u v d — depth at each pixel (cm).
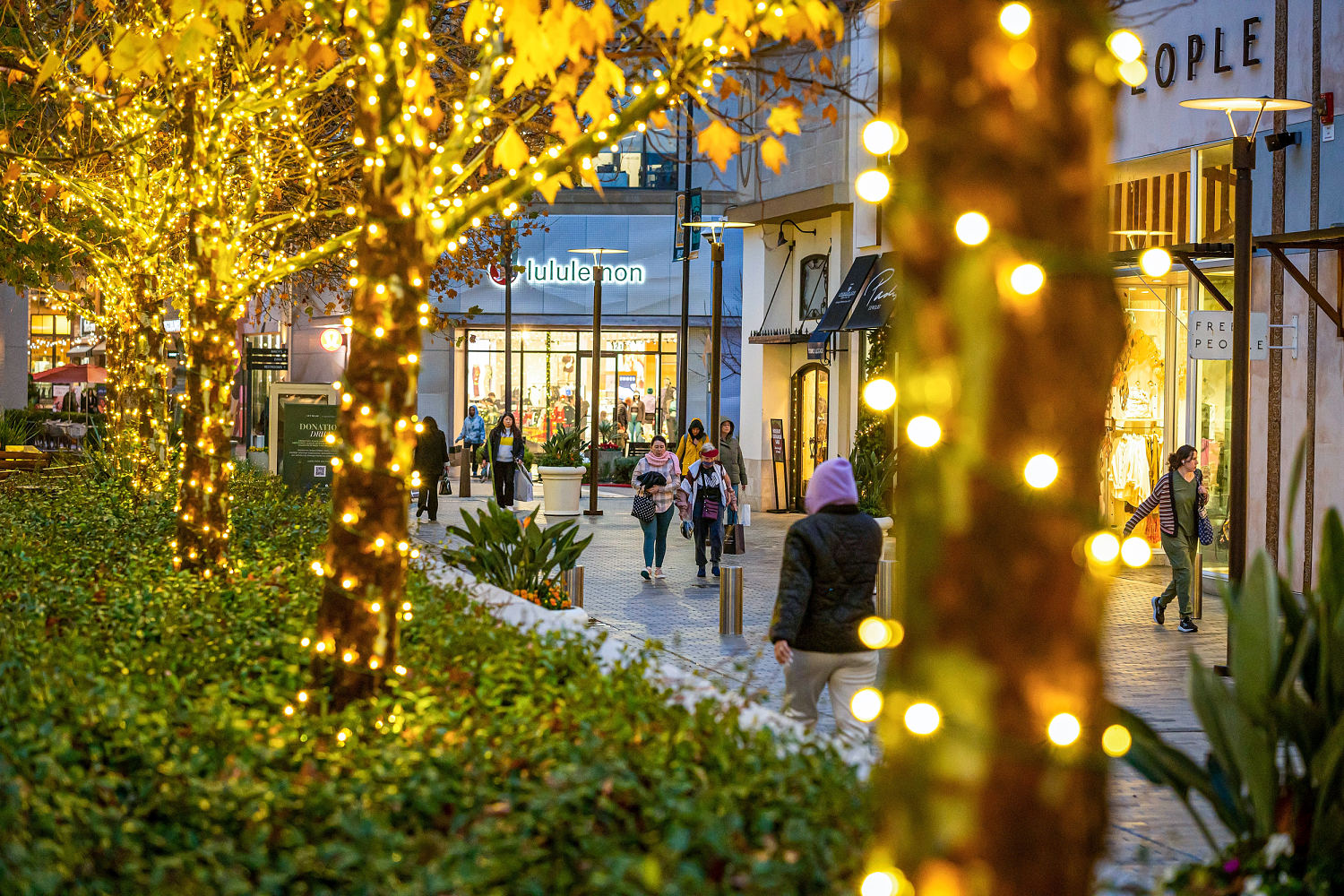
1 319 4472
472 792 492
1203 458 1852
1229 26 1739
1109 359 251
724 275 4978
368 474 676
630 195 4950
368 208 680
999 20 244
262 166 1303
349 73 1202
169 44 877
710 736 570
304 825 461
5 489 1911
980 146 245
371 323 676
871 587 746
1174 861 631
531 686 666
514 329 4947
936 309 248
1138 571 1905
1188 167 1817
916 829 256
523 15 671
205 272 1130
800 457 2958
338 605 675
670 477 1759
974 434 244
